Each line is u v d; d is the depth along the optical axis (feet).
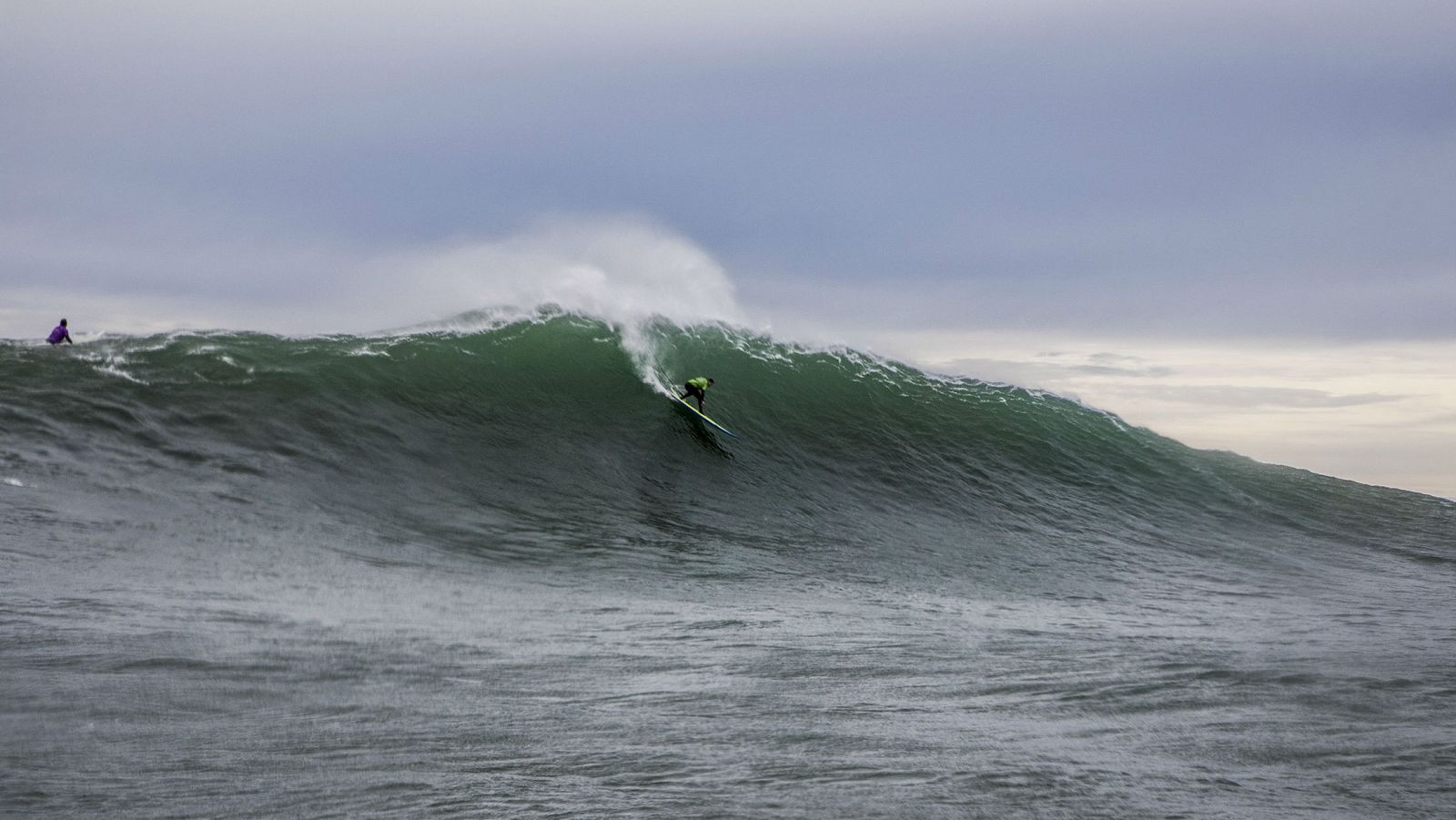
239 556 144.87
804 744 84.28
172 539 147.02
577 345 261.24
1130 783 78.59
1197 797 76.28
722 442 247.29
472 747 79.46
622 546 183.73
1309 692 111.55
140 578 127.75
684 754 80.48
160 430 185.06
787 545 200.34
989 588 187.73
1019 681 112.47
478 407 227.40
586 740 82.69
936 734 89.20
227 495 169.17
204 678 92.02
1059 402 310.86
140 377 199.52
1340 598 209.56
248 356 215.72
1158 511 266.98
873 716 94.12
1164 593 199.62
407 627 118.73
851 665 116.06
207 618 112.98
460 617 127.24
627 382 255.91
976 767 80.12
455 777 72.95
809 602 159.12
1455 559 258.78
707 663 112.88
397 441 204.44
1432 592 222.48
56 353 203.72
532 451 218.79
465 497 193.36
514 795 70.33
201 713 83.15
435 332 248.32
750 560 186.60
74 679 88.48
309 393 209.15
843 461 255.50
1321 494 294.46
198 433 187.73
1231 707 103.65
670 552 184.75
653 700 95.76
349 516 172.76
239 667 96.22
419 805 67.82
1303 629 166.81
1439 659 136.36
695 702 95.96
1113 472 283.59
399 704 89.25
